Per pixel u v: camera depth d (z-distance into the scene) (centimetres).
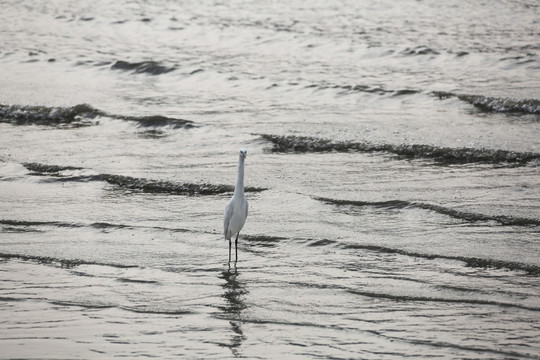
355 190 1675
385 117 2162
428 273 1300
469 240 1416
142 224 1536
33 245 1449
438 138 1959
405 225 1495
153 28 3266
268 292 1252
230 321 1161
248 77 2583
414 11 3350
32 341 1105
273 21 3288
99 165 1859
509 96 2244
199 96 2425
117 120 2203
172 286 1280
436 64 2655
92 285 1288
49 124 2227
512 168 1783
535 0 3434
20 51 2947
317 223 1515
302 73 2612
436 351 1055
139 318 1176
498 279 1270
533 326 1115
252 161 1873
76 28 3291
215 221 1546
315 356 1054
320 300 1220
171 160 1892
